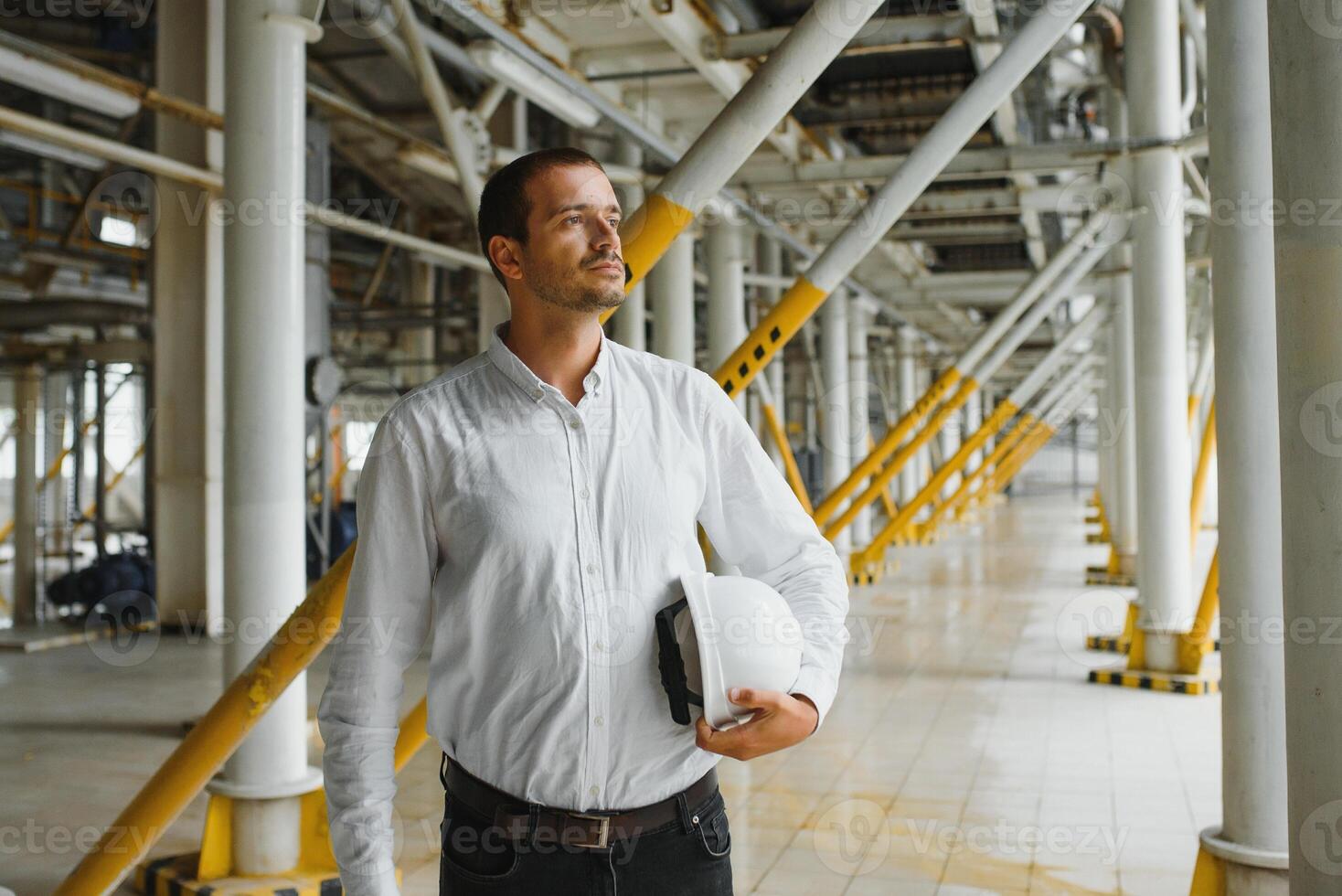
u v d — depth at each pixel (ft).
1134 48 22.16
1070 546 59.67
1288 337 6.12
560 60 20.02
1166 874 12.50
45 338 46.55
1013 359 86.22
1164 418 23.50
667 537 5.04
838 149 30.12
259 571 12.49
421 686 23.02
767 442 50.90
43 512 36.24
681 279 28.68
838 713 21.01
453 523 4.93
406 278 53.01
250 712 8.72
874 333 63.31
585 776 4.88
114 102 20.07
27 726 20.17
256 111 12.48
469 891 5.01
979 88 11.35
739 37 19.54
